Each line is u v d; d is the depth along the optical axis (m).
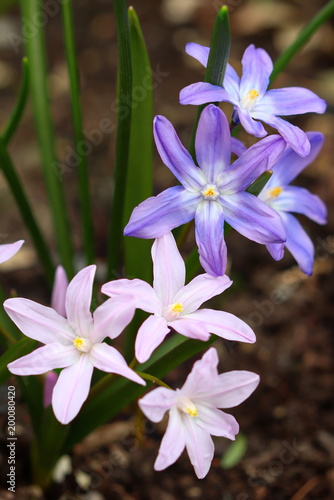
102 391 0.26
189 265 0.25
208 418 0.23
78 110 0.30
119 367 0.22
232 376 0.23
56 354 0.23
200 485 0.32
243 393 0.23
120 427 0.33
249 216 0.23
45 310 0.23
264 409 0.35
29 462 0.31
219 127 0.23
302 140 0.23
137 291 0.22
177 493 0.32
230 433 0.23
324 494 0.32
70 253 0.32
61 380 0.22
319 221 0.28
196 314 0.23
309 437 0.34
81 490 0.31
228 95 0.23
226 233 0.24
